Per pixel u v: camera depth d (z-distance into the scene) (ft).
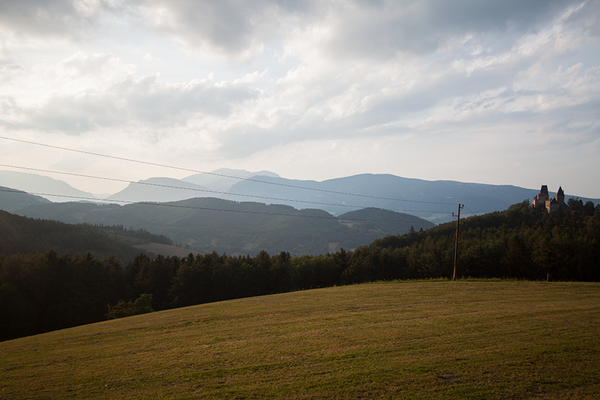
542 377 28.99
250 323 62.03
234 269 247.29
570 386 27.27
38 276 188.65
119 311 146.82
